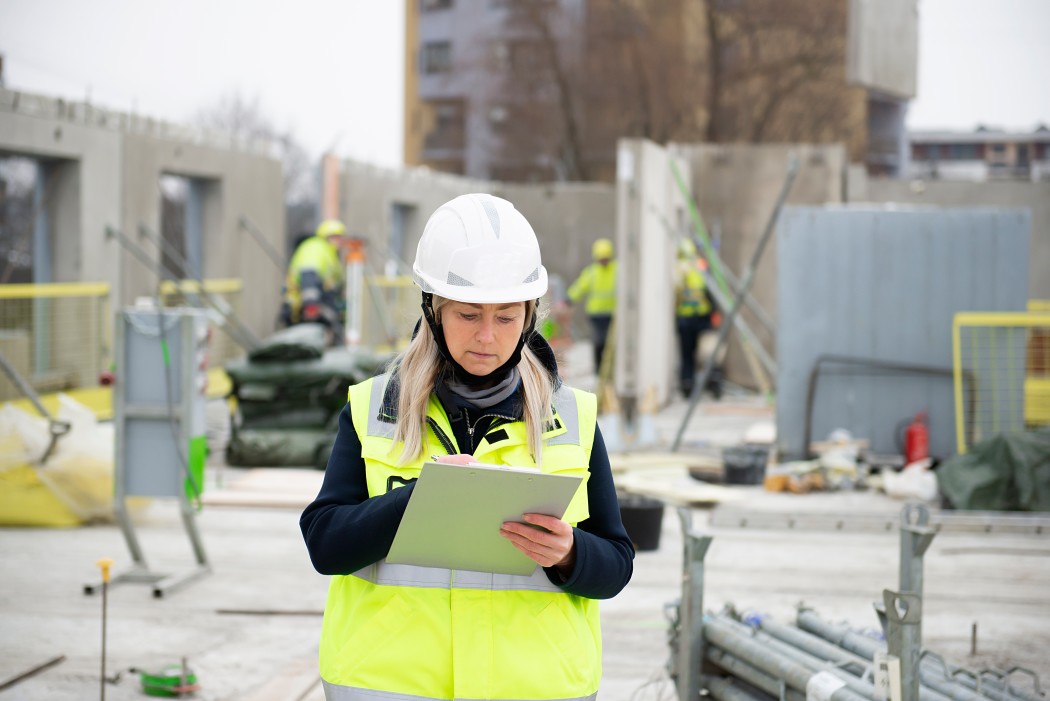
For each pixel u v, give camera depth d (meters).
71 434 7.67
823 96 35.88
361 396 2.25
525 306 2.22
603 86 37.91
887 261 10.02
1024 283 9.91
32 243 12.07
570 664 2.18
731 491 8.87
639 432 10.72
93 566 6.59
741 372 16.95
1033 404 10.81
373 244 17.39
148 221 13.01
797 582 6.49
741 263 17.00
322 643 2.24
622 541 2.26
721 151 17.05
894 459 9.86
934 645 5.39
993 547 7.46
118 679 4.74
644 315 12.65
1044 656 5.24
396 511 2.06
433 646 2.14
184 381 6.29
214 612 5.77
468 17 47.00
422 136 50.56
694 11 37.03
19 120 10.80
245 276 15.08
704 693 3.88
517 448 2.20
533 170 41.81
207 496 8.30
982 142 39.59
